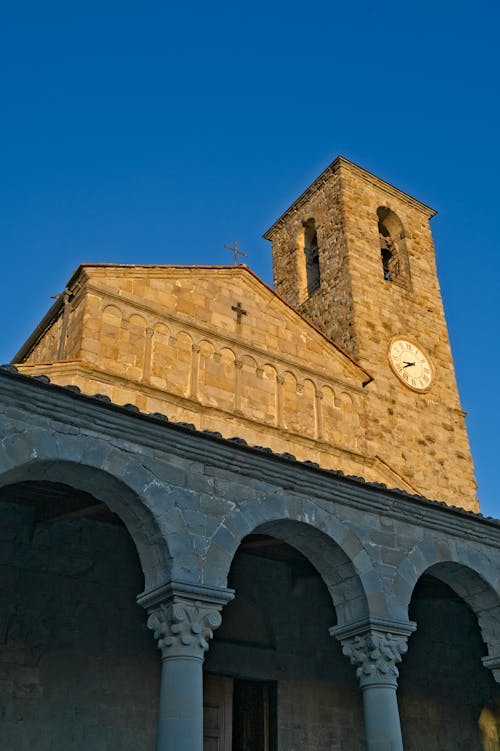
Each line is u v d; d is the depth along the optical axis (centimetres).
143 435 1139
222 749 1578
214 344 2108
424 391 2822
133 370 1925
